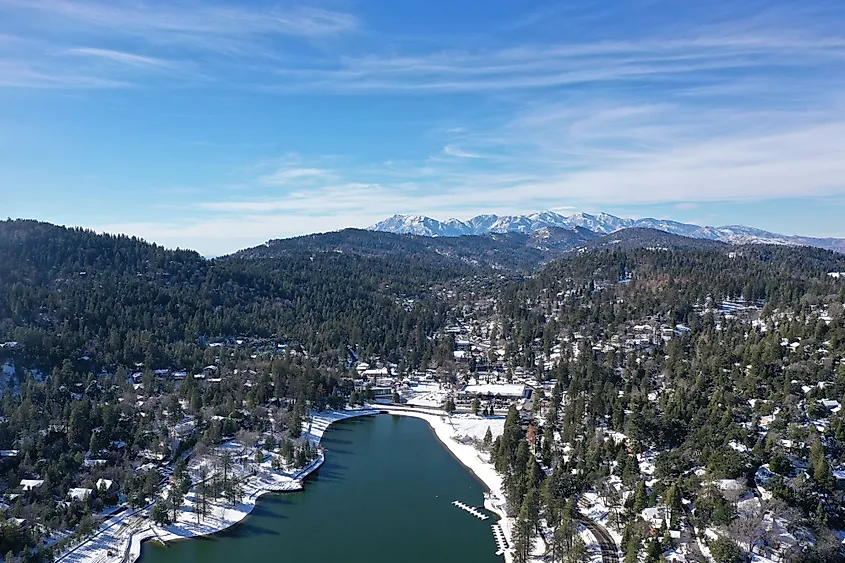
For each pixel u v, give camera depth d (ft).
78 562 512.22
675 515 510.99
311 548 554.46
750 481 526.98
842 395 631.56
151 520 590.55
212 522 598.75
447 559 534.78
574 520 549.13
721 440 596.29
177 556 536.42
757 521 460.14
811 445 547.08
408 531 590.55
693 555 461.37
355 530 591.78
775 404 643.45
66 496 595.88
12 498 577.43
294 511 636.48
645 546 481.05
